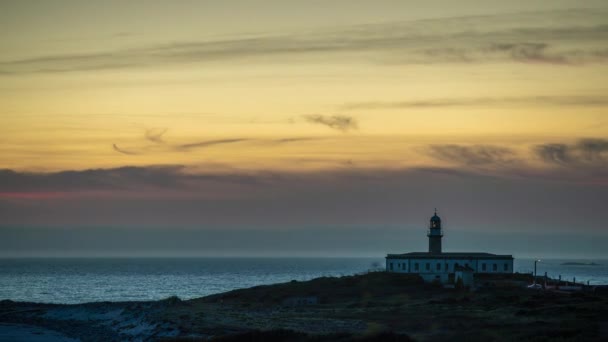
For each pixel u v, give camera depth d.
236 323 118.25
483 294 146.00
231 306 150.50
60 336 128.38
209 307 149.12
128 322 135.88
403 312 126.75
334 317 124.81
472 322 106.88
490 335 93.62
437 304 136.38
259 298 160.62
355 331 104.31
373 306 141.12
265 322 118.69
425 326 107.31
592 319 102.44
